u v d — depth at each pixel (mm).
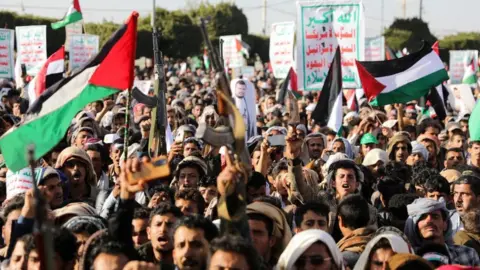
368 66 15438
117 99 20297
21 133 8430
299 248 6539
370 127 15695
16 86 27766
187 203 8352
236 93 13805
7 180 9242
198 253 6488
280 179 9656
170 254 7180
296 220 7875
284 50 21750
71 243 6473
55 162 11570
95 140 12016
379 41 26047
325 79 15406
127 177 6039
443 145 15766
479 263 7914
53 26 21203
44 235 4934
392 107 21406
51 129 8508
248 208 7379
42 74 16156
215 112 14984
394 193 9805
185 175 9836
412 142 13094
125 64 8617
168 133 11898
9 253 7113
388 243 6805
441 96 19625
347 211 8047
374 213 8352
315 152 12930
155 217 7172
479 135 12938
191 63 58406
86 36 24875
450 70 28344
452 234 8977
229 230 5922
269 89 35094
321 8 15820
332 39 15828
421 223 8195
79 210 7719
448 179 10953
